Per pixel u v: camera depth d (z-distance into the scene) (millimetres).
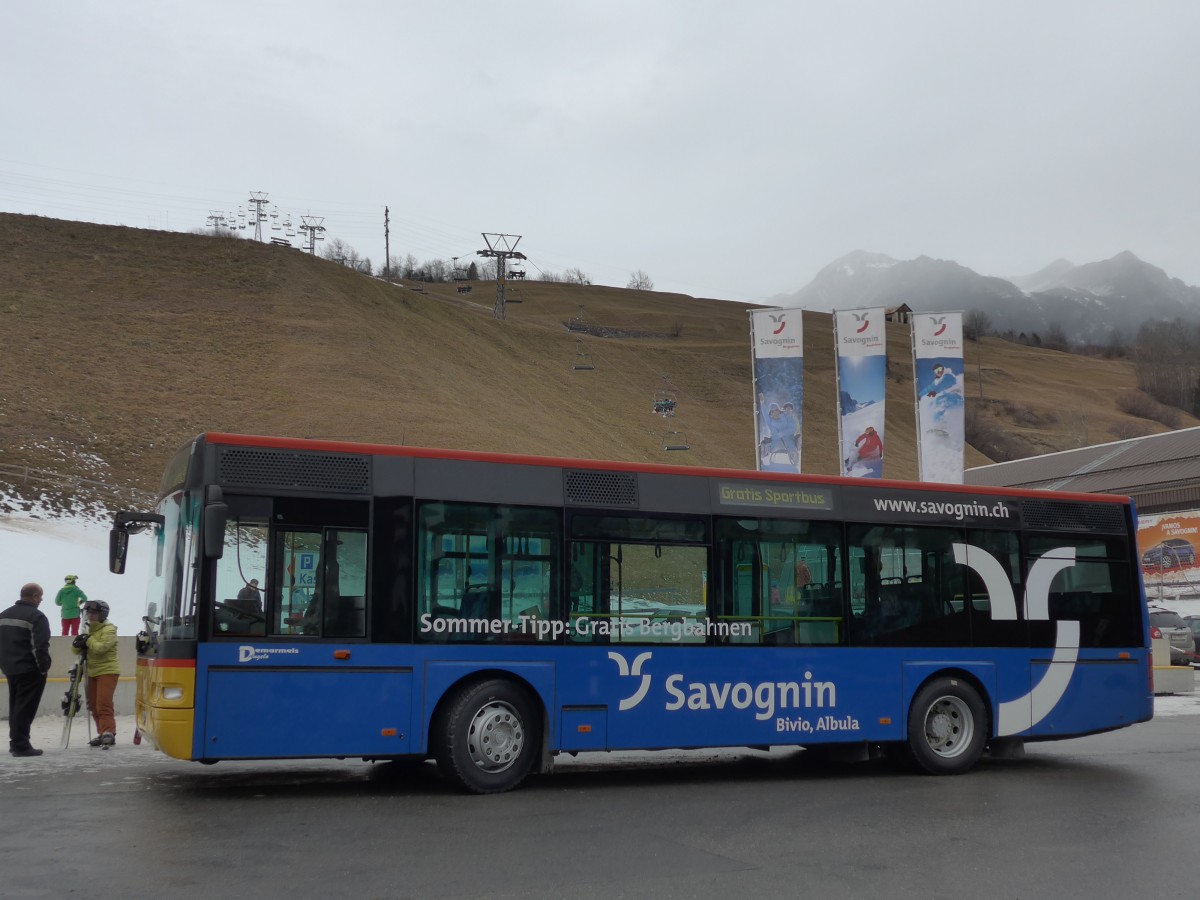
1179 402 192500
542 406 111688
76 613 23000
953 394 33844
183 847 7660
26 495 46719
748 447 126125
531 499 11094
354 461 10500
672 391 141125
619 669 11141
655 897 6605
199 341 92062
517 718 10703
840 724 12148
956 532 13234
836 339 33656
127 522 11523
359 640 10203
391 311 120688
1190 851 8219
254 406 78500
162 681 9680
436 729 10430
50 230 111500
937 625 12891
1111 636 13945
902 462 128375
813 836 8602
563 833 8508
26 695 12500
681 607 11562
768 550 12125
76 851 7461
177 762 12406
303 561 10156
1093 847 8328
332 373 90375
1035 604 13523
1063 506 13992
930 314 34125
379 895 6496
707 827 8891
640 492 11602
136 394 75500
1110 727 13727
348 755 10039
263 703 9820
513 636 10758
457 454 10906
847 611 12398
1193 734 17375
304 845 7832
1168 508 52250
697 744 11414
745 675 11734
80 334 87125
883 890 6906
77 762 12250
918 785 11648
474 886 6770
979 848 8234
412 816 9125
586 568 11188
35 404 66750
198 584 9766
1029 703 13281
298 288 112438
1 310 87938
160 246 115375
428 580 10531
